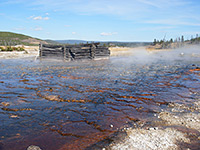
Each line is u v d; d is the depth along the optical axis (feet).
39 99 23.02
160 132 14.24
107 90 27.25
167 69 49.73
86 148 12.20
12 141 13.28
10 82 32.14
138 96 24.31
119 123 16.22
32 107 20.27
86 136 13.91
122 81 33.53
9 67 53.16
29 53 121.08
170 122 16.17
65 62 69.87
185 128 14.88
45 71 45.27
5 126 15.71
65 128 15.33
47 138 13.70
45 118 17.40
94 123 16.25
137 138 13.38
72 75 39.47
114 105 21.01
